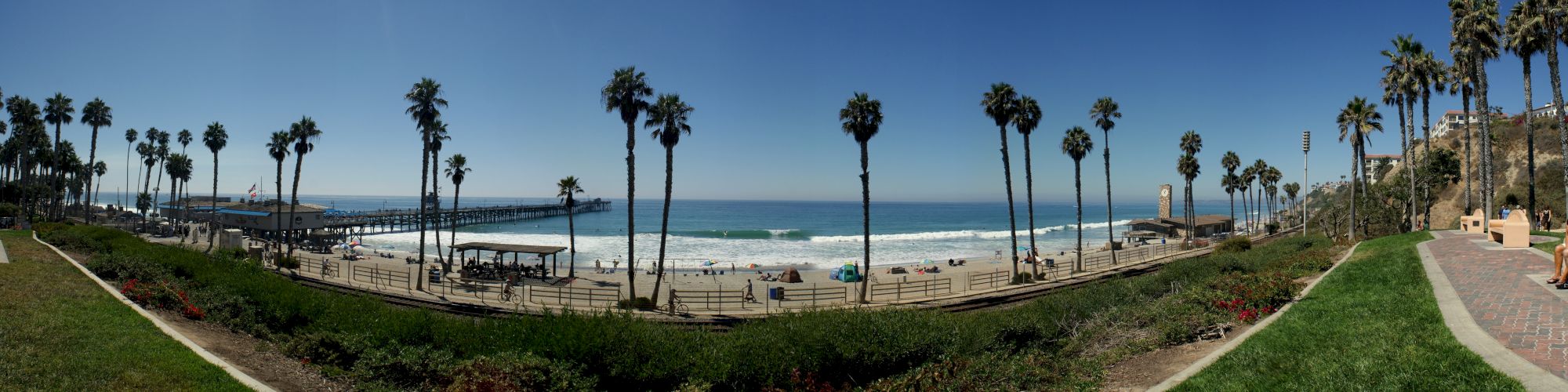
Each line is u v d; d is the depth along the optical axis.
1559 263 12.06
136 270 19.97
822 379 11.70
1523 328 8.98
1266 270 22.56
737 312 28.41
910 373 10.81
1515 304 10.59
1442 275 14.41
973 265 53.28
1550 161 58.41
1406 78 41.78
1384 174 79.44
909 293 35.09
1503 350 7.93
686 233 102.62
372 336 13.29
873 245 82.62
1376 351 8.70
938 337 12.41
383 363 11.75
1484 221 27.19
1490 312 10.16
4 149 84.00
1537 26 31.34
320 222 76.56
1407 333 9.44
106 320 12.71
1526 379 6.80
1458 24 36.19
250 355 12.43
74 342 10.84
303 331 14.76
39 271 18.27
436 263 51.25
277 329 15.51
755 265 51.59
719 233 102.94
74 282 16.91
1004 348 12.93
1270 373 8.73
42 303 13.57
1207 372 9.38
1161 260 46.12
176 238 70.75
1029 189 40.09
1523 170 60.22
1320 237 43.00
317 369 12.20
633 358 11.46
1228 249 45.22
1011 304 30.50
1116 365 11.23
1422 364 7.79
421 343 13.03
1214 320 13.29
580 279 42.78
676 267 54.03
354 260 50.50
